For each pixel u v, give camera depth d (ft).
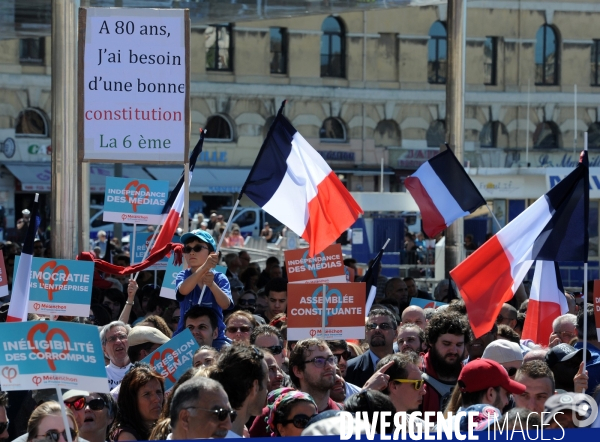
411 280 107.24
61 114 89.20
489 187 159.84
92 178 275.39
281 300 80.12
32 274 64.13
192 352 53.36
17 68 279.49
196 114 303.48
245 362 40.50
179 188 85.61
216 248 66.44
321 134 317.22
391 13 319.06
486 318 59.41
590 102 330.13
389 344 61.62
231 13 153.48
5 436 44.98
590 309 59.00
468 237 172.76
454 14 119.65
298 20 311.27
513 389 43.47
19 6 134.21
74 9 89.15
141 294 87.20
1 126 277.64
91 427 43.86
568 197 59.77
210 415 33.27
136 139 66.49
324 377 47.26
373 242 192.44
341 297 59.41
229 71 307.37
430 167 93.86
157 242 80.69
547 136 331.16
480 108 323.57
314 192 71.05
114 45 66.28
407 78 321.73
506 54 325.21
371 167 318.45
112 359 56.95
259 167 70.49
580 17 328.49
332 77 316.19
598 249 155.33
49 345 38.19
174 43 66.49
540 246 59.62
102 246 193.88
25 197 283.18
